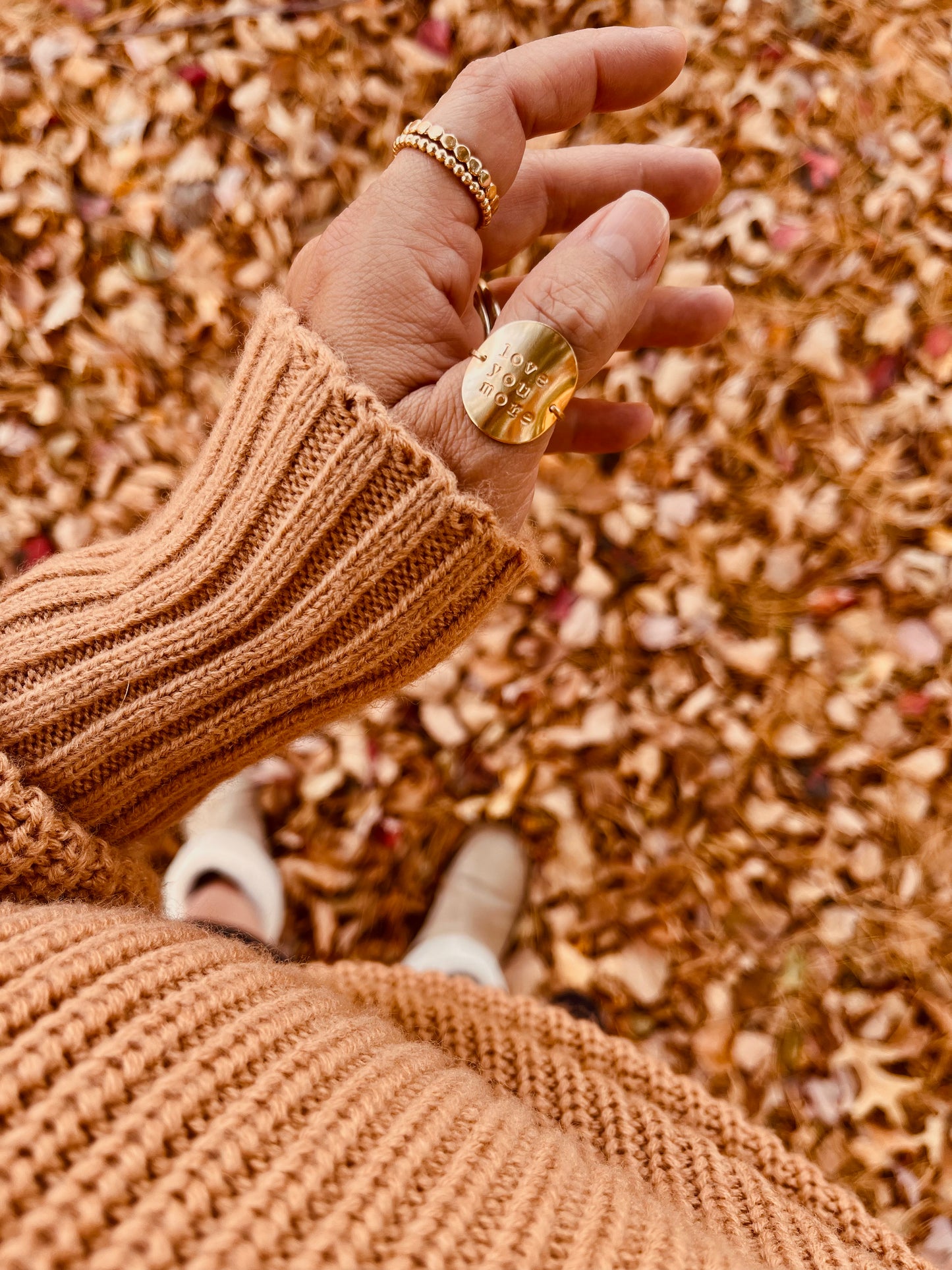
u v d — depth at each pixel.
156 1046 0.17
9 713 0.22
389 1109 0.18
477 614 0.23
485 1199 0.17
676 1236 0.18
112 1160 0.15
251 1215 0.15
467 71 0.22
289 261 0.48
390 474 0.21
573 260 0.21
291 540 0.21
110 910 0.20
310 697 0.23
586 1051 0.27
